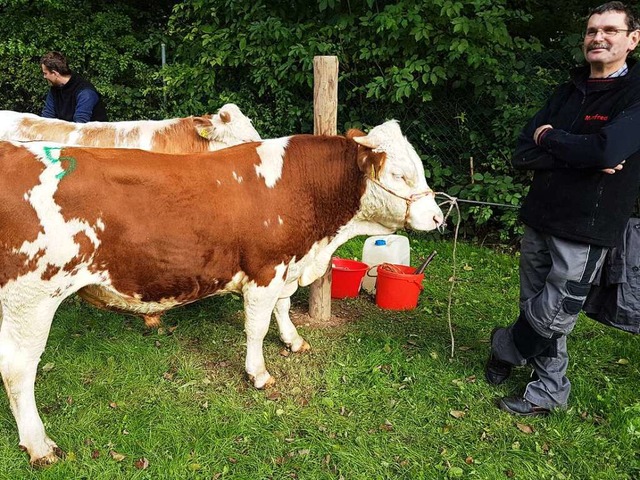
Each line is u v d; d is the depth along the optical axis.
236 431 3.11
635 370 3.87
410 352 4.04
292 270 3.33
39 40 9.34
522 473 2.90
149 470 2.83
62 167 2.55
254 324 3.32
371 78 6.78
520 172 6.51
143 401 3.36
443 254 6.20
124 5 10.14
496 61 5.77
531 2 7.00
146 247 2.73
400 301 4.75
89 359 3.74
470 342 4.23
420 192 3.22
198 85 7.56
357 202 3.33
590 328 4.48
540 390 3.35
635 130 2.60
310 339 4.18
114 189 2.64
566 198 2.88
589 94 2.85
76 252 2.58
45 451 2.81
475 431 3.21
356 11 6.69
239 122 4.58
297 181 3.15
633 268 2.96
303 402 3.42
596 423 3.30
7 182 2.48
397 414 3.33
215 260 2.95
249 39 7.09
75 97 5.61
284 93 6.86
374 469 2.88
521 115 6.07
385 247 5.20
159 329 4.19
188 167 2.88
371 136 3.12
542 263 3.18
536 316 3.09
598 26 2.69
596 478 2.87
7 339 2.66
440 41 6.05
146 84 9.41
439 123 6.71
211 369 3.74
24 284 2.55
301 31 6.70
